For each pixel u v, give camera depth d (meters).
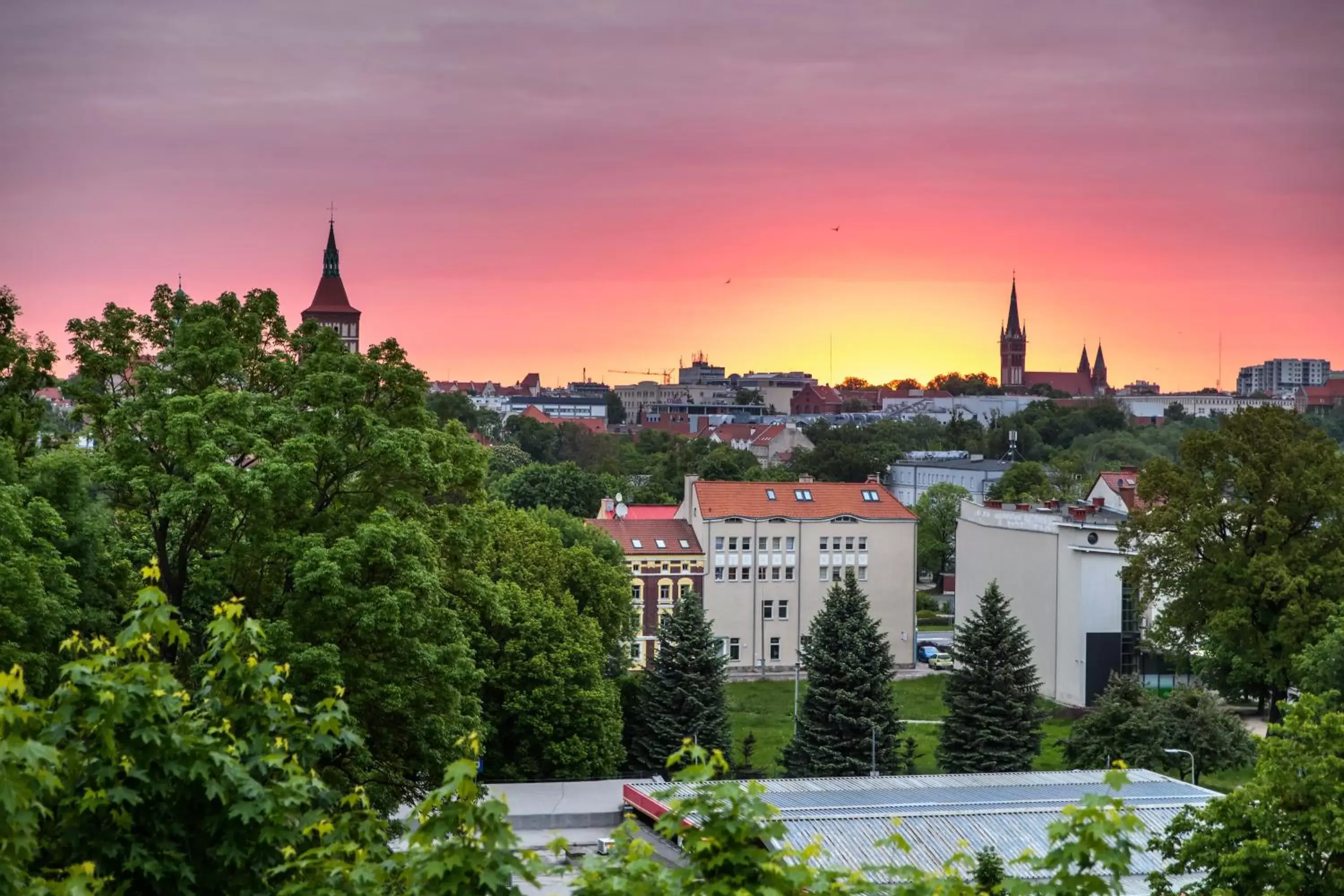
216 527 48.91
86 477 50.22
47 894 14.78
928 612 159.62
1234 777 77.31
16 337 58.75
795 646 125.19
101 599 50.50
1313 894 34.19
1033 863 18.12
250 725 19.22
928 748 90.31
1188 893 36.25
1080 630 106.38
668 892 15.71
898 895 16.23
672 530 124.62
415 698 48.81
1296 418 90.31
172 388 51.62
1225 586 87.06
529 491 160.88
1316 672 70.19
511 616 74.94
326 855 17.41
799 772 78.19
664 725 80.19
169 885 17.73
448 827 15.99
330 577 45.91
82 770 17.28
